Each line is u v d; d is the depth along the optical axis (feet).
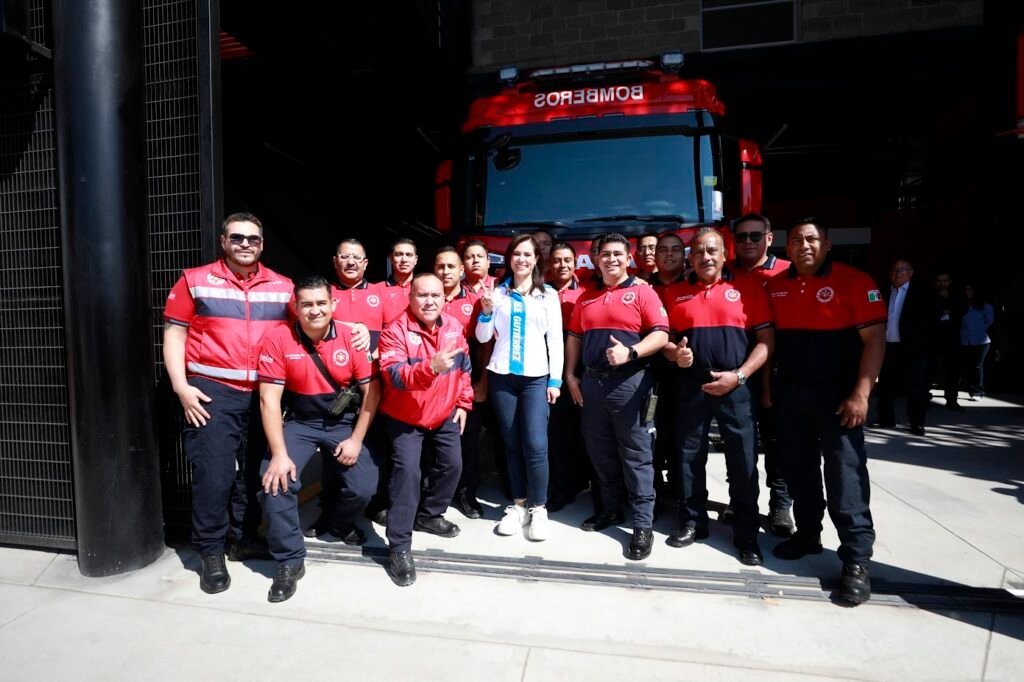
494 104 14.90
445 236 14.96
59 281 9.73
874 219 41.83
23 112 9.67
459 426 10.39
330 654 7.19
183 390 8.69
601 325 10.16
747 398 9.53
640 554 9.71
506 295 10.77
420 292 9.00
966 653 7.09
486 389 11.64
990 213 26.32
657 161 13.91
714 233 9.53
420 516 11.05
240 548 9.90
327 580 9.11
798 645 7.29
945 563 9.43
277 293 9.43
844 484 8.41
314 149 30.73
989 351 26.89
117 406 9.18
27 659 7.15
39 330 9.87
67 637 7.63
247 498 9.87
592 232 13.69
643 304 9.87
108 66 8.89
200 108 9.61
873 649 7.19
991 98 25.63
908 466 14.99
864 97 27.91
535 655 7.13
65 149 8.89
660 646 7.29
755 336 9.73
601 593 8.58
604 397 10.05
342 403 9.13
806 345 8.91
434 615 8.06
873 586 8.48
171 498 10.46
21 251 9.82
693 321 9.75
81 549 9.33
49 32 9.34
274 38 19.56
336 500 10.70
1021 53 20.70
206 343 8.82
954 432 18.94
